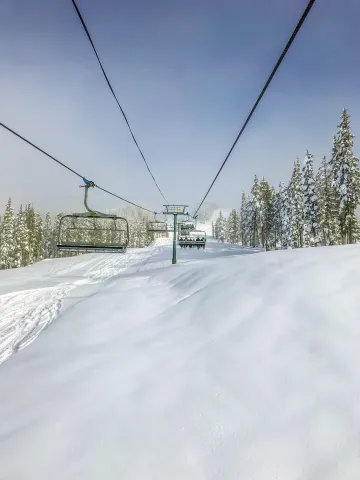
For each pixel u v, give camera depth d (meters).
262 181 64.25
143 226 97.19
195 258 30.77
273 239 61.91
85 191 11.23
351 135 32.03
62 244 11.52
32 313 11.69
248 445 3.74
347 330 5.27
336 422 3.84
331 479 3.27
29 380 5.77
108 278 19.89
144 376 5.32
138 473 3.53
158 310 8.58
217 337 6.11
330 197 42.16
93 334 7.69
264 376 4.76
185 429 4.07
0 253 48.50
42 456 3.84
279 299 6.79
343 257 8.09
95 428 4.23
